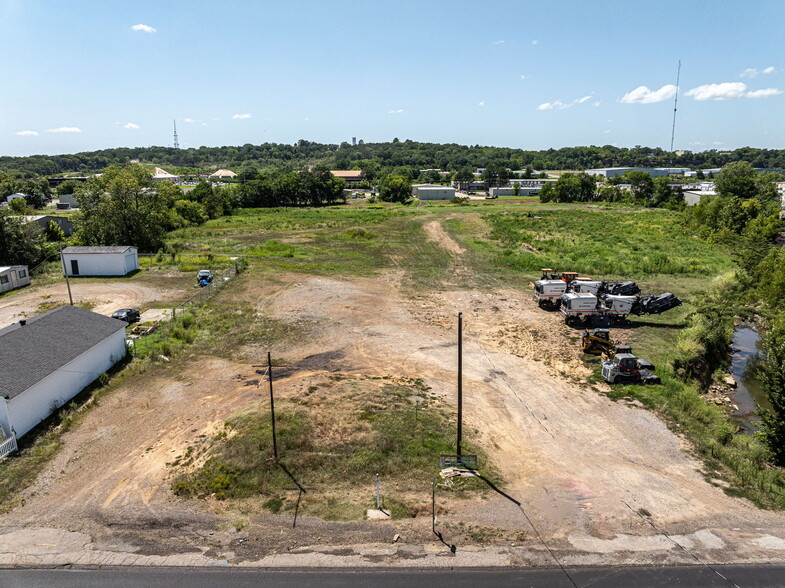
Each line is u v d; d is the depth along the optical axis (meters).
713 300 50.75
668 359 36.91
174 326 41.94
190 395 30.59
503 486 22.48
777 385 25.39
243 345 38.94
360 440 25.05
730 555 18.44
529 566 17.67
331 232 97.62
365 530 19.34
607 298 44.66
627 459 25.25
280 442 24.52
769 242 76.44
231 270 63.31
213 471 22.75
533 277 63.00
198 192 131.25
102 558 17.95
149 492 21.69
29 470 23.36
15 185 160.75
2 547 18.44
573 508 21.08
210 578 17.02
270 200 157.25
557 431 27.75
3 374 26.34
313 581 16.88
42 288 56.41
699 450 26.14
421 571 17.34
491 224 108.31
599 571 17.48
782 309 46.78
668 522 20.31
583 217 120.94
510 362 36.94
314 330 42.38
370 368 35.06
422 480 22.58
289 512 20.33
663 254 75.00
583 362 37.09
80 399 30.39
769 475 23.83
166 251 78.25
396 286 58.16
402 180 168.12
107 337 34.12
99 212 76.19
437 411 28.88
